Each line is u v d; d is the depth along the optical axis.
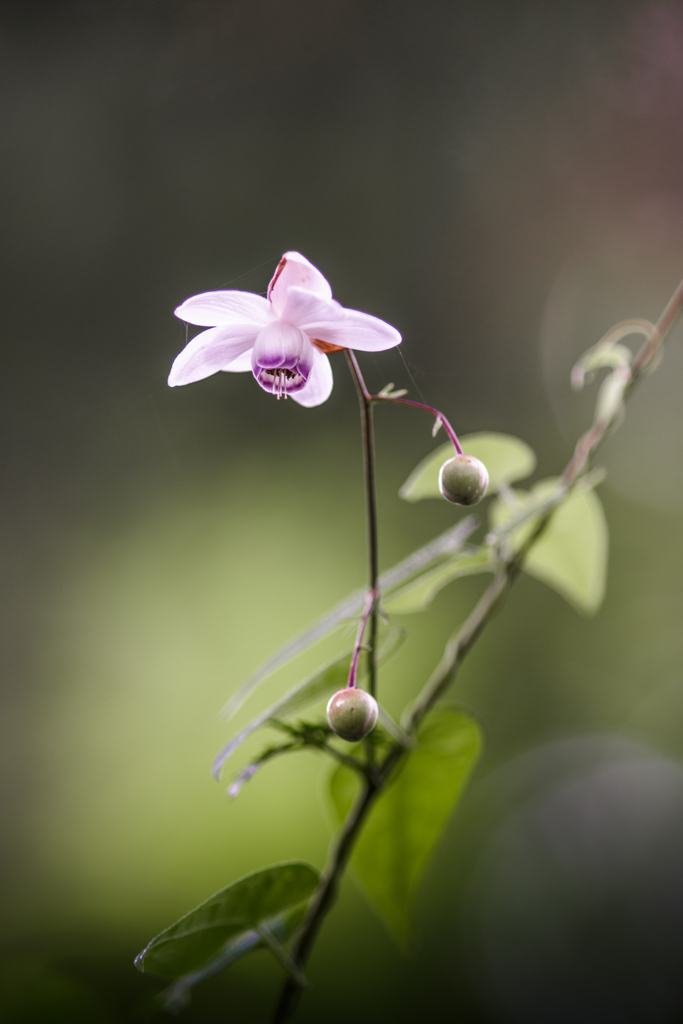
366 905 0.98
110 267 1.82
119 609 1.40
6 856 1.17
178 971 0.50
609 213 1.84
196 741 1.21
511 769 1.23
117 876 1.11
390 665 1.21
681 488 1.51
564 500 0.55
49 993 0.94
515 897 1.16
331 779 0.53
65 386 1.73
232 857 1.07
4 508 1.57
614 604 1.39
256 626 1.32
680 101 1.84
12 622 1.43
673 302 0.55
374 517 0.50
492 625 1.28
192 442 1.57
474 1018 1.04
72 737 1.28
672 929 1.17
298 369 0.49
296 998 0.51
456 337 1.79
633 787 1.24
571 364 1.73
